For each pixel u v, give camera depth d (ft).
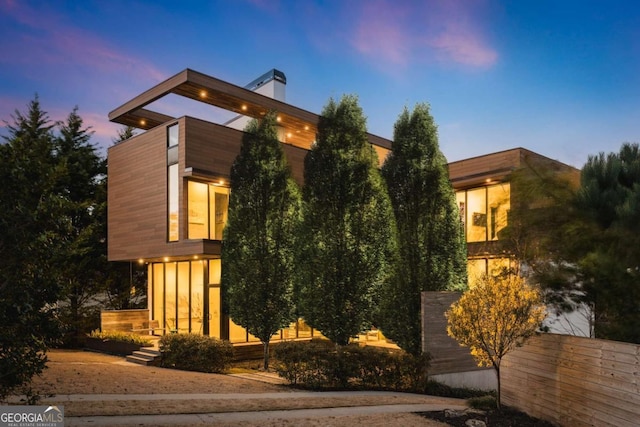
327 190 48.88
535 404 28.66
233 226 53.52
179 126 62.39
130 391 32.42
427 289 45.91
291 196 53.21
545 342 27.96
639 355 20.76
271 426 23.85
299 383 41.04
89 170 86.33
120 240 72.49
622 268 24.34
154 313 74.95
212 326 63.72
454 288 46.57
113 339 63.36
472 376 44.42
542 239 28.99
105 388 32.89
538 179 30.68
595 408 23.44
